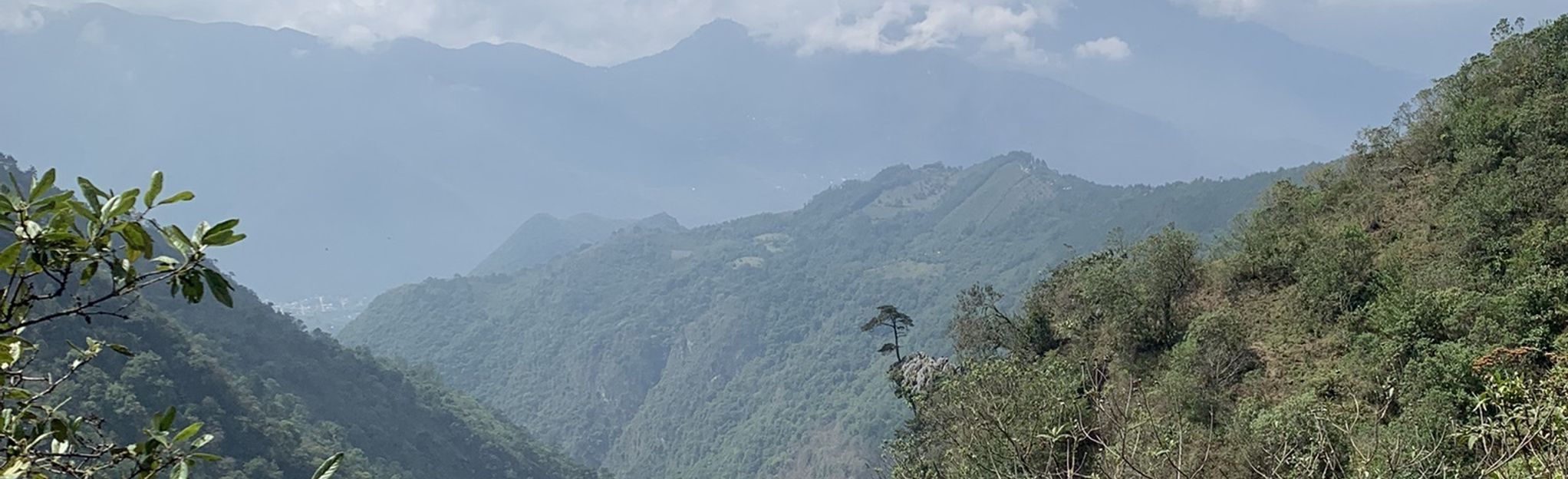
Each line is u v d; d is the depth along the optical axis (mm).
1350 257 22391
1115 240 29453
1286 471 11047
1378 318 19266
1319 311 21953
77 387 39281
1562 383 7609
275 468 50344
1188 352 21062
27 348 3744
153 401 45500
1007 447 13234
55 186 3678
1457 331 17188
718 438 153250
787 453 128125
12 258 3250
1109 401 11055
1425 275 20375
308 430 62594
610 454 171625
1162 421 14156
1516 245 19781
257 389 63281
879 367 139750
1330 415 13195
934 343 140250
